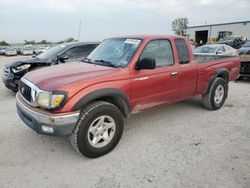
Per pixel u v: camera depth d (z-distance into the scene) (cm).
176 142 383
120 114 350
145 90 386
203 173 297
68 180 284
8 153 343
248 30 4047
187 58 462
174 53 435
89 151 323
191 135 411
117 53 401
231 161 325
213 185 274
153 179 286
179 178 288
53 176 291
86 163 321
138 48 379
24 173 296
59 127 295
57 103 293
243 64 909
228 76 575
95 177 290
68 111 297
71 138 317
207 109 554
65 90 296
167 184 277
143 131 426
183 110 547
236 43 2436
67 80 314
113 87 338
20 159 328
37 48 5006
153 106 414
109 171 302
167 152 350
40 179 285
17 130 423
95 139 329
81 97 303
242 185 274
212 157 335
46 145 369
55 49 751
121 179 286
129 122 470
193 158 333
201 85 500
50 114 294
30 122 318
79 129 310
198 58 539
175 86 439
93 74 335
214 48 1143
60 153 346
